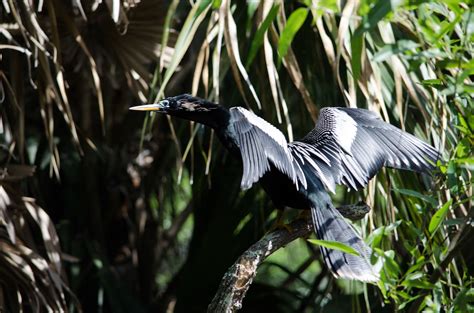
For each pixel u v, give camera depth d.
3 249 8.41
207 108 6.73
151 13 9.27
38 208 8.73
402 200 7.91
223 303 5.48
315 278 12.63
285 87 9.14
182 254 13.75
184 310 10.95
